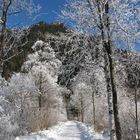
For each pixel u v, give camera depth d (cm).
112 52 1140
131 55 1142
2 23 1218
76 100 6034
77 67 1249
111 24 1158
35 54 3653
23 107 2034
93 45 1234
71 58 1236
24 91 2061
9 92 1848
